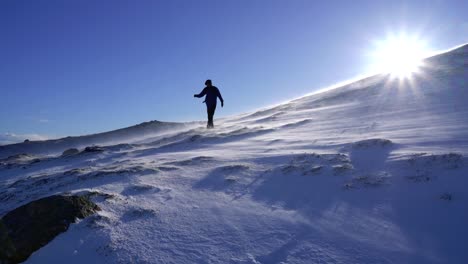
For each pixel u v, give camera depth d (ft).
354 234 15.43
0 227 18.17
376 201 18.13
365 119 45.14
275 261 14.08
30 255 16.97
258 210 18.93
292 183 22.30
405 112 44.86
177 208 20.17
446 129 31.30
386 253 13.83
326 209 18.07
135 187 24.39
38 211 19.08
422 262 13.06
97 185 26.20
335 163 24.82
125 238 16.85
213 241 16.06
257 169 26.17
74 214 18.86
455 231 14.55
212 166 28.78
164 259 14.94
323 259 13.88
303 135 40.52
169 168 29.37
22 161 57.52
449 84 60.18
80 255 16.19
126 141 87.20
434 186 18.51
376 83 80.38
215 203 20.51
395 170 21.67
